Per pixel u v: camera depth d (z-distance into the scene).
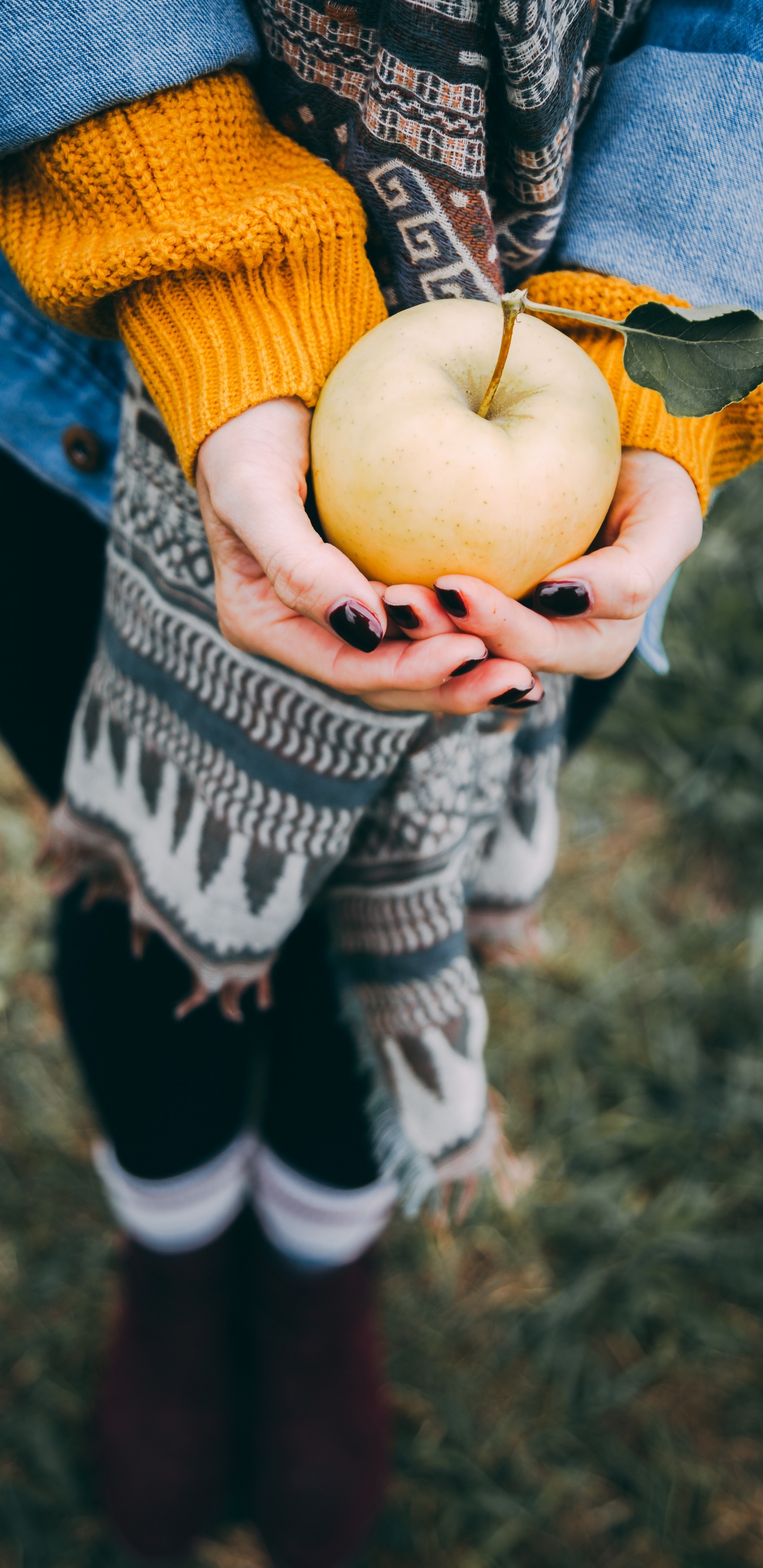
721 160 0.67
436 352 0.58
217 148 0.59
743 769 2.03
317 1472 1.27
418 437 0.55
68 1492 1.37
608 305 0.68
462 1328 1.52
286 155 0.63
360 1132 1.06
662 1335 1.53
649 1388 1.49
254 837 0.76
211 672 0.72
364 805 0.75
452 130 0.58
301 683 0.69
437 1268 1.55
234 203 0.59
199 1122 1.05
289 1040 1.04
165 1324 1.23
